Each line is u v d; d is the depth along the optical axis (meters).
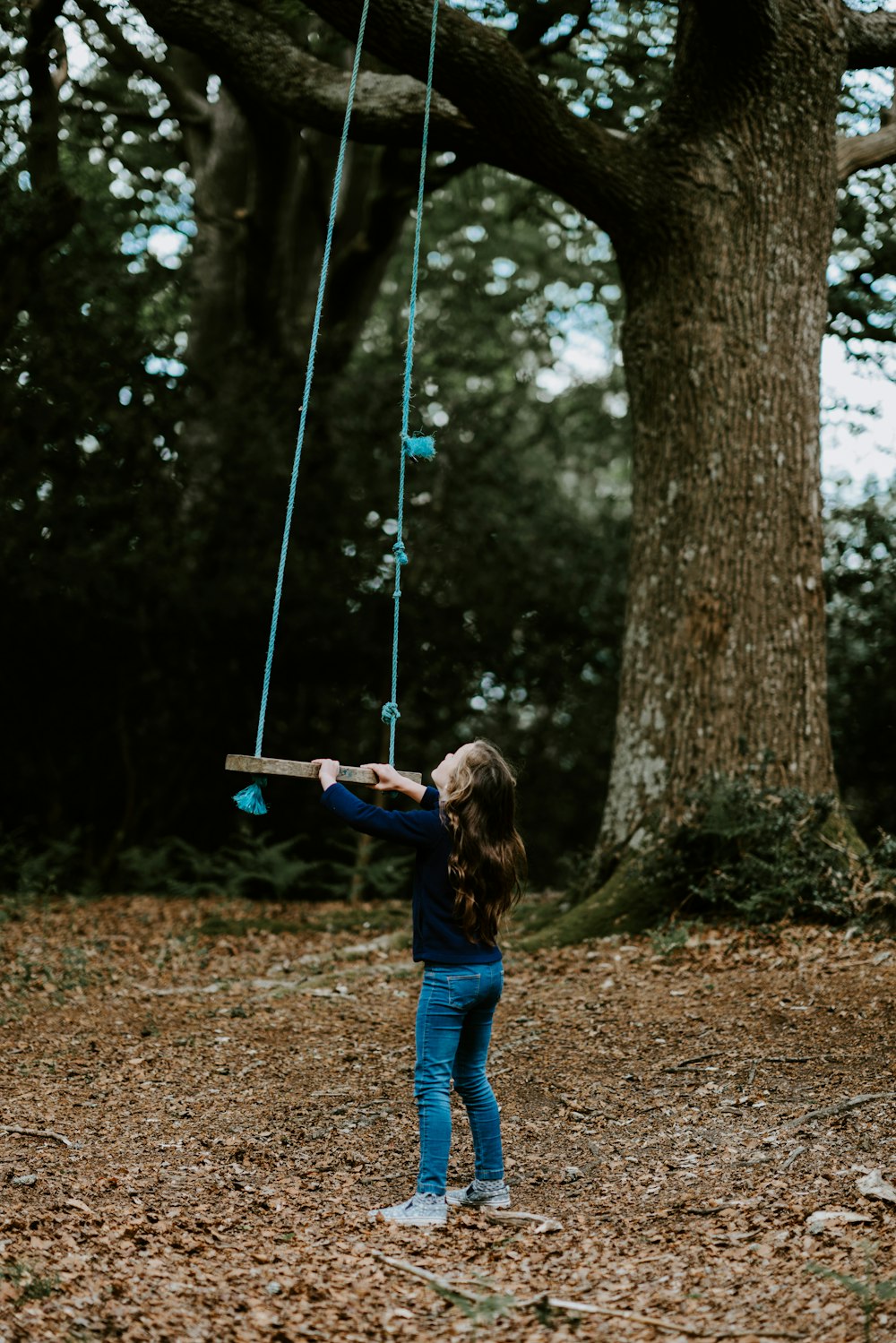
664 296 9.19
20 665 15.05
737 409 8.95
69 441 14.03
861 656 16.16
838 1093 5.21
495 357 21.08
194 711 15.80
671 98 9.10
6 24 11.27
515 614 16.62
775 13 8.45
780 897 8.20
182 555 14.66
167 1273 3.62
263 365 15.36
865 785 16.44
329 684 16.23
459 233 19.81
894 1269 3.43
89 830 15.56
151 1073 6.20
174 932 10.70
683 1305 3.38
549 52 11.49
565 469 23.16
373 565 15.76
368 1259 3.81
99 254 14.38
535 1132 5.21
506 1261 3.85
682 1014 6.63
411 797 4.42
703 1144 4.88
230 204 15.59
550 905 9.64
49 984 8.26
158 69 14.12
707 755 8.76
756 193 9.03
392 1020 7.14
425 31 8.05
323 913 11.75
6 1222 3.93
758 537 8.87
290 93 9.73
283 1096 5.79
